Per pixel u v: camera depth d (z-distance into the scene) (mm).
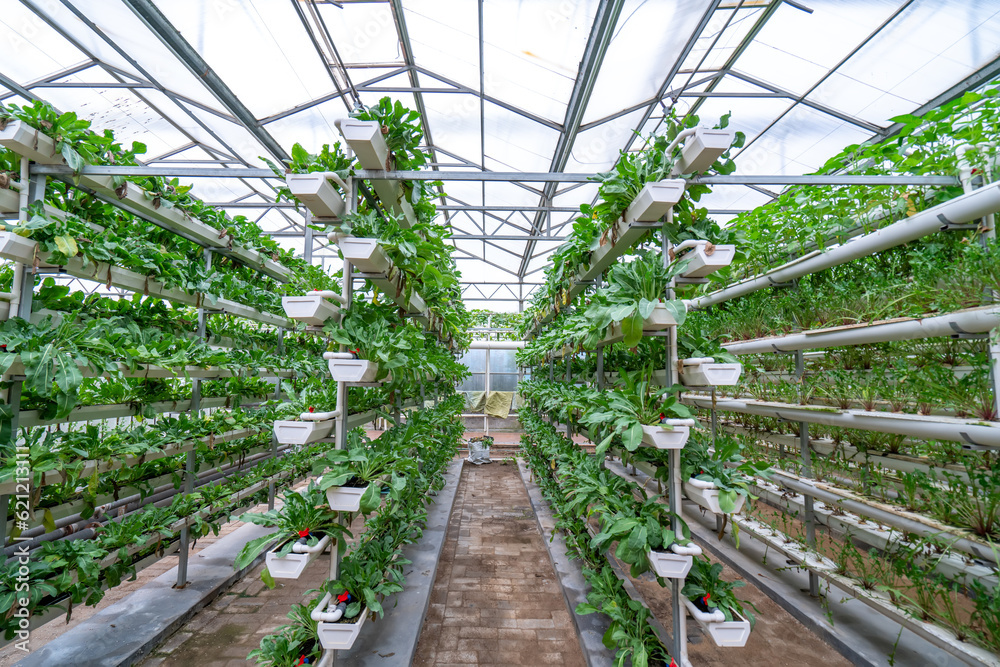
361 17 3572
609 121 4609
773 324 3295
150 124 4910
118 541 2230
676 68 3756
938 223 2230
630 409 1959
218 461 3555
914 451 2639
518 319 10055
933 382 2229
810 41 3365
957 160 2486
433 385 5332
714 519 4352
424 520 3941
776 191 5406
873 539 2516
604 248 2611
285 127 4832
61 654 2211
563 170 5785
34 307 2133
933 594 2000
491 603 2916
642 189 1981
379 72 4293
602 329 2139
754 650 2410
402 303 2887
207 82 3697
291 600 2914
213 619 2678
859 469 2822
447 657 2352
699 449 2074
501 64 3988
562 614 2781
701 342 2139
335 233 2037
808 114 4141
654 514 2010
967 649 1741
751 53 3613
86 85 4082
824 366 3160
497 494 5734
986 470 2123
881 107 3762
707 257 1859
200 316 3260
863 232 2969
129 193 2402
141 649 2301
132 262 2424
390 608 2617
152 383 2857
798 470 3371
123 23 3289
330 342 2156
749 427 3896
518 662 2312
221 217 3242
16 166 2094
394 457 2121
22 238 1876
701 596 1865
